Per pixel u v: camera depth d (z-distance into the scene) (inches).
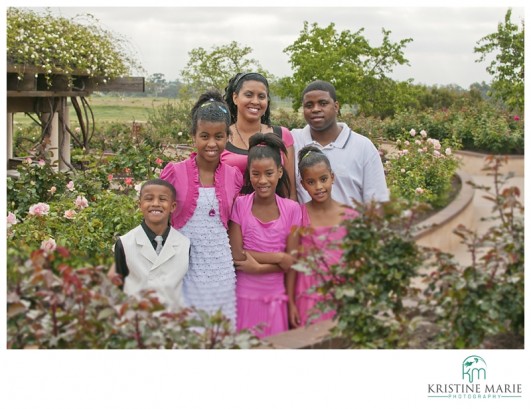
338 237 136.6
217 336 112.8
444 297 120.3
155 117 477.4
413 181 300.8
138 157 297.1
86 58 283.4
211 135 139.6
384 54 580.4
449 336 124.0
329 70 562.9
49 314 111.8
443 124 511.8
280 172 142.1
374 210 119.3
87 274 109.7
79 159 312.3
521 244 121.9
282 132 155.6
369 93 591.8
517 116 449.7
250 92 155.1
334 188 153.7
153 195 135.0
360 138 156.8
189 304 139.6
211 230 140.6
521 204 121.9
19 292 113.0
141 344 109.8
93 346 111.7
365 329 119.3
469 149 452.1
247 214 141.3
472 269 120.9
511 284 122.3
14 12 259.8
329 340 131.4
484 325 120.1
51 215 200.8
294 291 141.6
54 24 270.7
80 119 346.6
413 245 120.5
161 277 135.0
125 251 134.6
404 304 134.4
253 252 140.8
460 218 175.3
